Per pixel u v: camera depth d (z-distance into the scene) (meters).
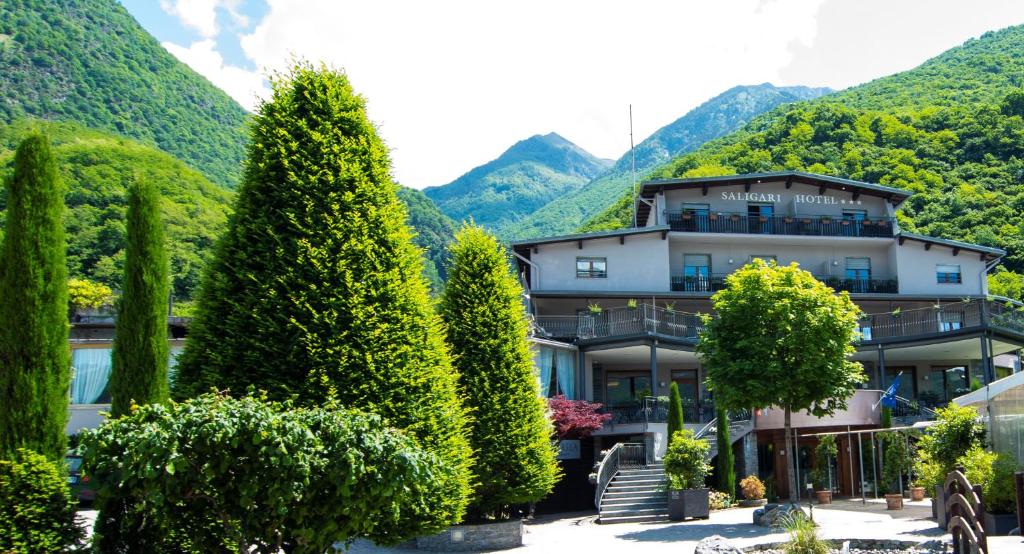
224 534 10.58
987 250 44.69
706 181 44.06
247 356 12.07
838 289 43.62
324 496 9.71
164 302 13.61
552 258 40.69
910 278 44.62
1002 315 34.88
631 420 30.84
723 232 42.97
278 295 12.41
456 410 14.59
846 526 18.75
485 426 18.83
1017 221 58.88
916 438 25.00
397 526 12.82
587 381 34.69
